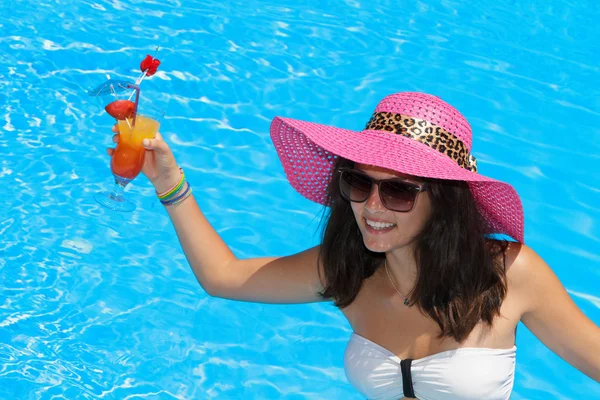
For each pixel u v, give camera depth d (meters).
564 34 7.58
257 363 4.63
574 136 6.34
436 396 2.88
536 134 6.34
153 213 5.50
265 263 3.09
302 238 5.39
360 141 2.69
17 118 6.05
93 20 7.21
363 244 2.96
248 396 4.44
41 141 5.89
